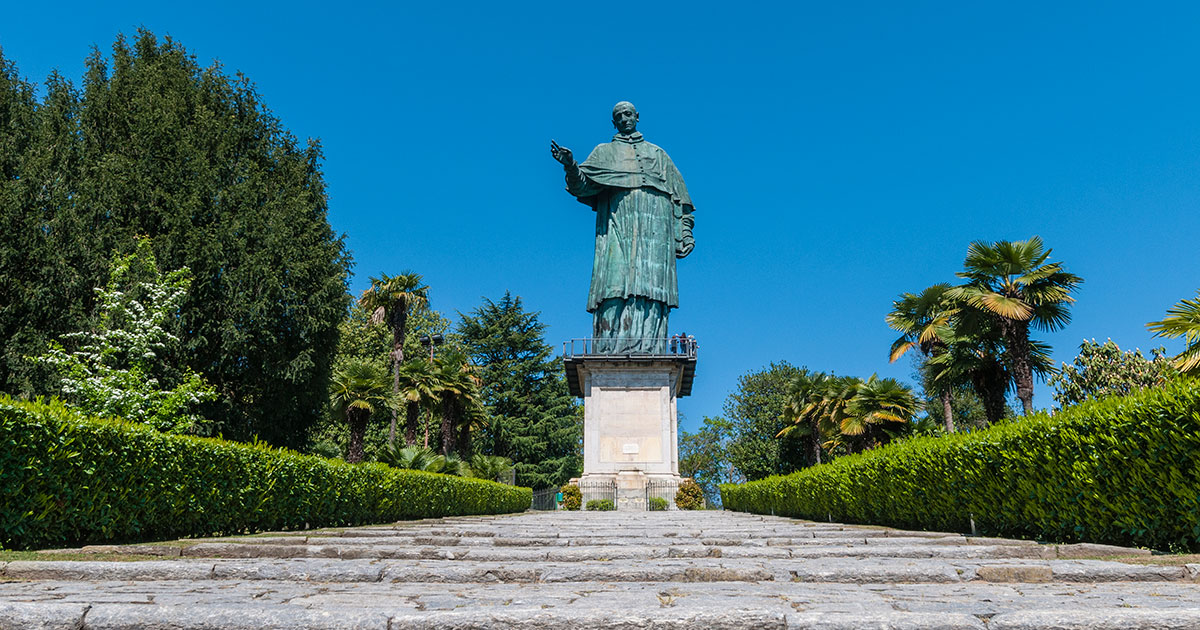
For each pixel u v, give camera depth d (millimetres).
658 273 46906
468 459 54094
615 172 47781
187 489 11820
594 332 47656
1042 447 10016
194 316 27047
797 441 65062
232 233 28219
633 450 42438
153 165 28250
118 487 10336
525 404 68062
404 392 46594
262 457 13922
